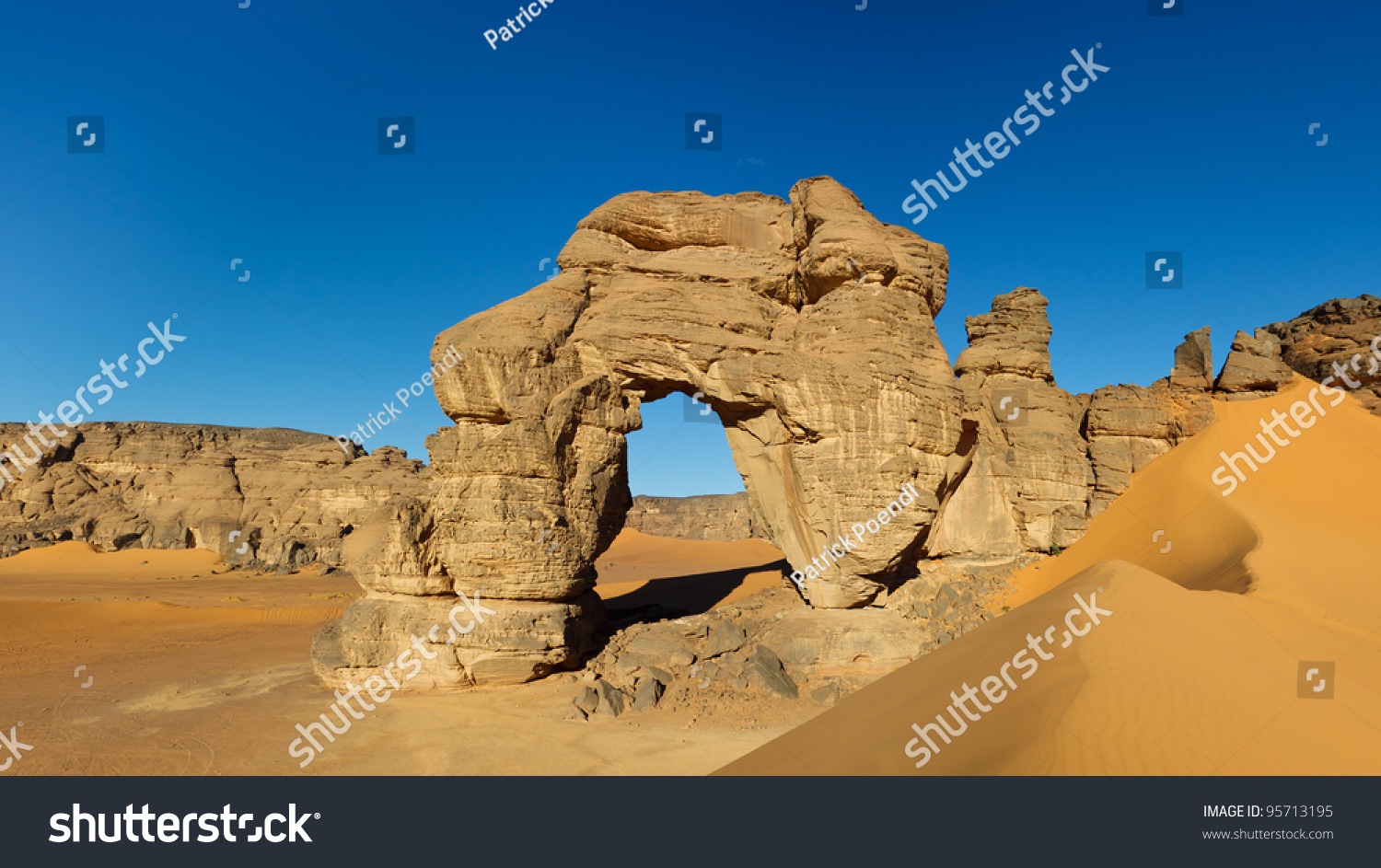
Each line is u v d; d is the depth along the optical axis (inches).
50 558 3385.8
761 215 1346.0
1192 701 356.2
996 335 1455.5
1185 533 1190.9
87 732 919.7
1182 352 1631.4
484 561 1069.1
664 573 3676.2
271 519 3826.3
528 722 913.5
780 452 1221.7
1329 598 842.2
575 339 1200.8
